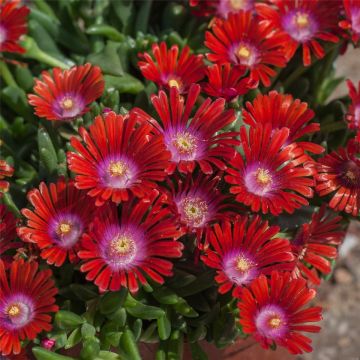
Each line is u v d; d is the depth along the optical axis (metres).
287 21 0.42
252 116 0.37
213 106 0.35
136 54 0.43
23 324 0.34
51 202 0.35
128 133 0.34
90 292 0.36
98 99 0.42
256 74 0.40
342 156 0.37
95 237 0.33
